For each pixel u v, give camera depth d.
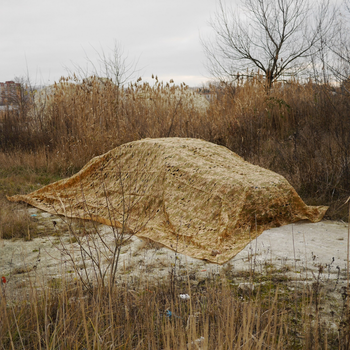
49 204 6.25
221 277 3.43
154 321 2.56
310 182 6.12
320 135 7.55
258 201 4.67
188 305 2.64
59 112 11.40
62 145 9.67
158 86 12.06
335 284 3.13
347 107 8.08
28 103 13.24
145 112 10.77
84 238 4.62
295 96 10.48
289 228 4.80
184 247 4.25
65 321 2.36
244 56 14.25
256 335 2.20
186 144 5.77
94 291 2.80
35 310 2.41
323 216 5.23
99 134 9.63
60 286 3.08
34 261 3.91
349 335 2.14
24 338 2.38
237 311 2.47
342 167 6.03
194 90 14.29
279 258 3.84
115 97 11.40
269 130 8.79
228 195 4.62
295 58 13.58
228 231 4.36
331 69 7.91
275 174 5.23
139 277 3.35
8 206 6.09
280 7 13.23
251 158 7.58
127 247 4.34
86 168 6.50
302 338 2.38
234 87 11.39
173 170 5.21
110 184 6.04
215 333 2.29
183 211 4.80
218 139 8.73
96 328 2.13
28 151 10.63
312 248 4.11
